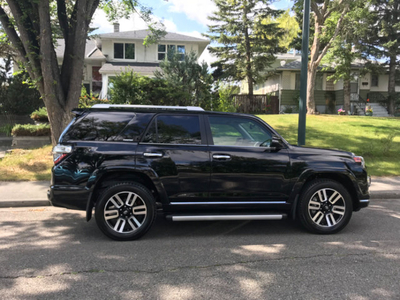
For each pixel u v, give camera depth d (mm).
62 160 4512
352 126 15719
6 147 14789
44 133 13133
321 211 4996
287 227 5387
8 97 18688
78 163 4496
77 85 9594
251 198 4855
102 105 4898
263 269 3727
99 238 4742
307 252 4258
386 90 29875
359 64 28203
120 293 3162
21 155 10773
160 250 4285
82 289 3230
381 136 13781
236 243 4594
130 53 25797
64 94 9656
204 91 17375
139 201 4680
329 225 4988
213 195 4762
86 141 4598
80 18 9289
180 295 3139
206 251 4270
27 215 5953
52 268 3691
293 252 4254
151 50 26000
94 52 25344
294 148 5020
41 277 3471
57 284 3324
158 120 4820
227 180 4754
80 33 9359
